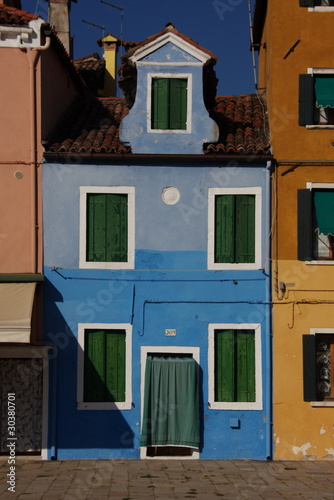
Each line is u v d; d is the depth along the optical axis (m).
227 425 15.10
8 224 15.36
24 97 15.52
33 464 14.50
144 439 14.96
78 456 15.02
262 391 15.11
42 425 15.08
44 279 15.27
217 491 12.09
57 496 11.70
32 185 15.39
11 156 15.45
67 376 15.16
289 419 15.03
